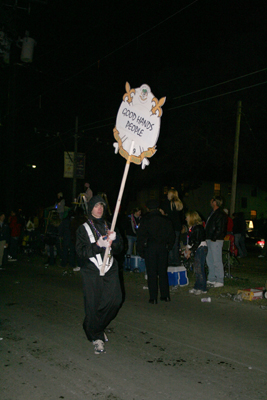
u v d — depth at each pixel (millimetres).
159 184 31844
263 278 10242
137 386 3943
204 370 4379
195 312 6918
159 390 3861
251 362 4645
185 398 3703
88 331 4848
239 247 16016
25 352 4859
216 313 6863
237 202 41125
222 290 8625
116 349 4992
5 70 19531
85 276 4738
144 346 5121
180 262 10469
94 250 4664
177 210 10242
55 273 11664
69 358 4668
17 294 8359
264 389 3930
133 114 5309
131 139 5305
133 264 11289
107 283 4766
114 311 4797
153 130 5488
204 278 8289
